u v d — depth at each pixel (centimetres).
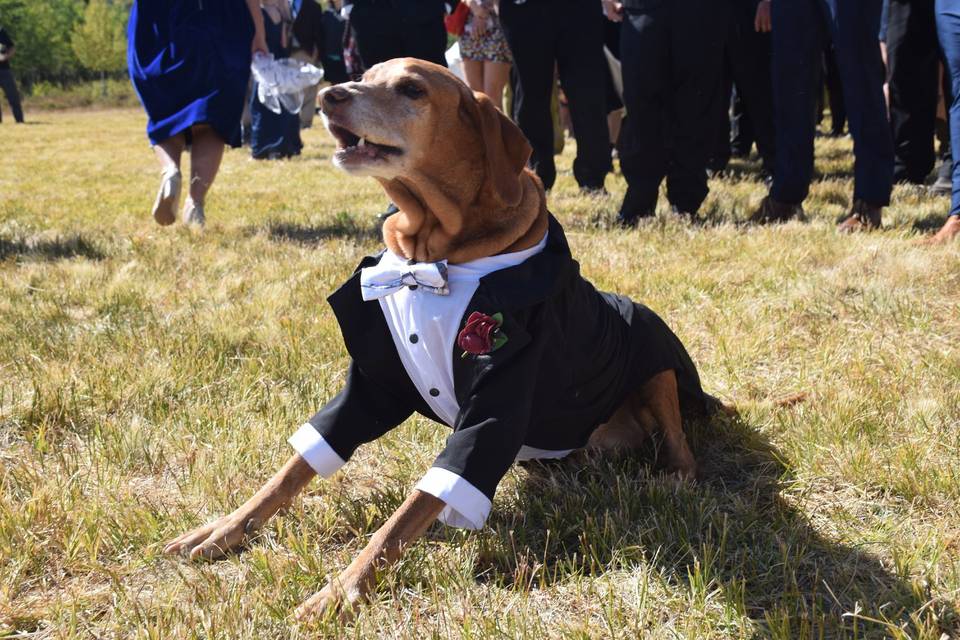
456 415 235
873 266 466
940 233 517
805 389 334
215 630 196
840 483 266
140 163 1224
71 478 265
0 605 206
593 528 237
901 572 215
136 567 227
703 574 215
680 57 577
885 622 193
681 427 294
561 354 235
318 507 257
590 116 705
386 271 229
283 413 314
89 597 212
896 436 291
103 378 336
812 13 558
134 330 395
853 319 405
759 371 359
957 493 252
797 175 585
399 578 217
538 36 640
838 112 1180
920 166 742
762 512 253
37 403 314
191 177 642
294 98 974
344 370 354
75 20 4616
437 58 646
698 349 381
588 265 497
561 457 274
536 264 232
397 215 246
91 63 4203
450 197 235
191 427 302
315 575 220
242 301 442
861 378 334
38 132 2005
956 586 211
